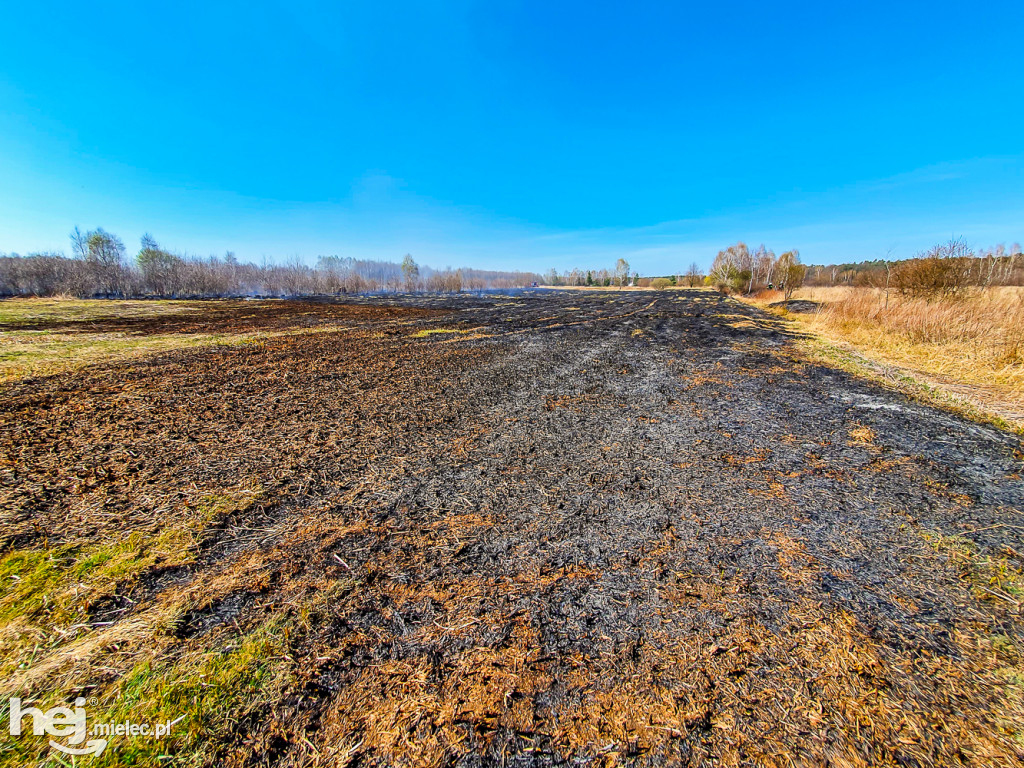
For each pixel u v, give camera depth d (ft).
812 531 6.45
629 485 8.00
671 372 18.19
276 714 3.69
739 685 3.93
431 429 11.18
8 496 7.50
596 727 3.59
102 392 15.05
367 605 4.96
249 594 5.11
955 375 16.31
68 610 4.82
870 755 3.33
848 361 19.71
